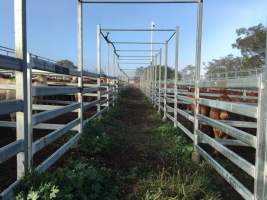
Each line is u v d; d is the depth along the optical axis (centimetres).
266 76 313
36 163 466
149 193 405
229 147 682
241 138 380
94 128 739
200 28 641
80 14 768
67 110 574
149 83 2386
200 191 416
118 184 446
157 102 1639
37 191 312
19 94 347
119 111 1452
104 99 1277
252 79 342
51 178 350
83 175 390
